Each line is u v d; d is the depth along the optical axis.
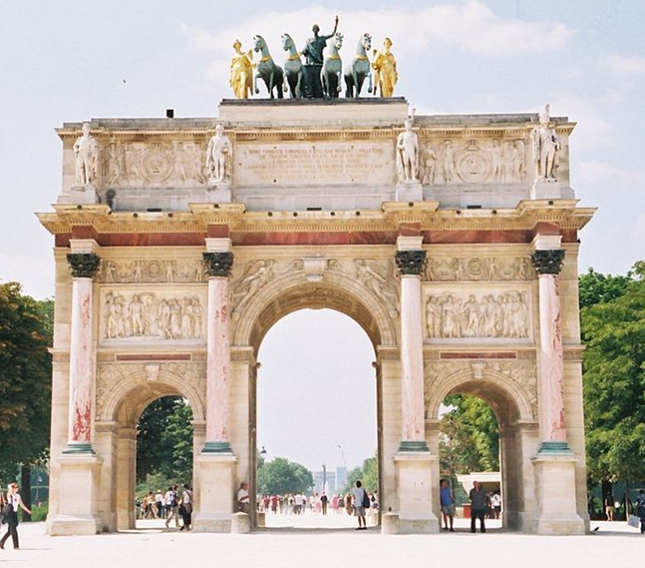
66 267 67.81
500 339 67.06
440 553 47.03
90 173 67.38
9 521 51.88
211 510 64.19
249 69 71.56
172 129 69.06
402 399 65.56
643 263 105.88
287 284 67.62
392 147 69.06
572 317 67.00
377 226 67.75
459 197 68.62
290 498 167.88
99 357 67.12
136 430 73.25
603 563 41.69
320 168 68.94
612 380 93.75
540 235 66.25
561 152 69.12
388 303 67.50
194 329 67.50
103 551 49.03
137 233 67.94
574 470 64.69
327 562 41.78
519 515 67.00
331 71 71.00
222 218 66.44
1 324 97.56
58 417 66.50
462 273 67.69
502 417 71.44
